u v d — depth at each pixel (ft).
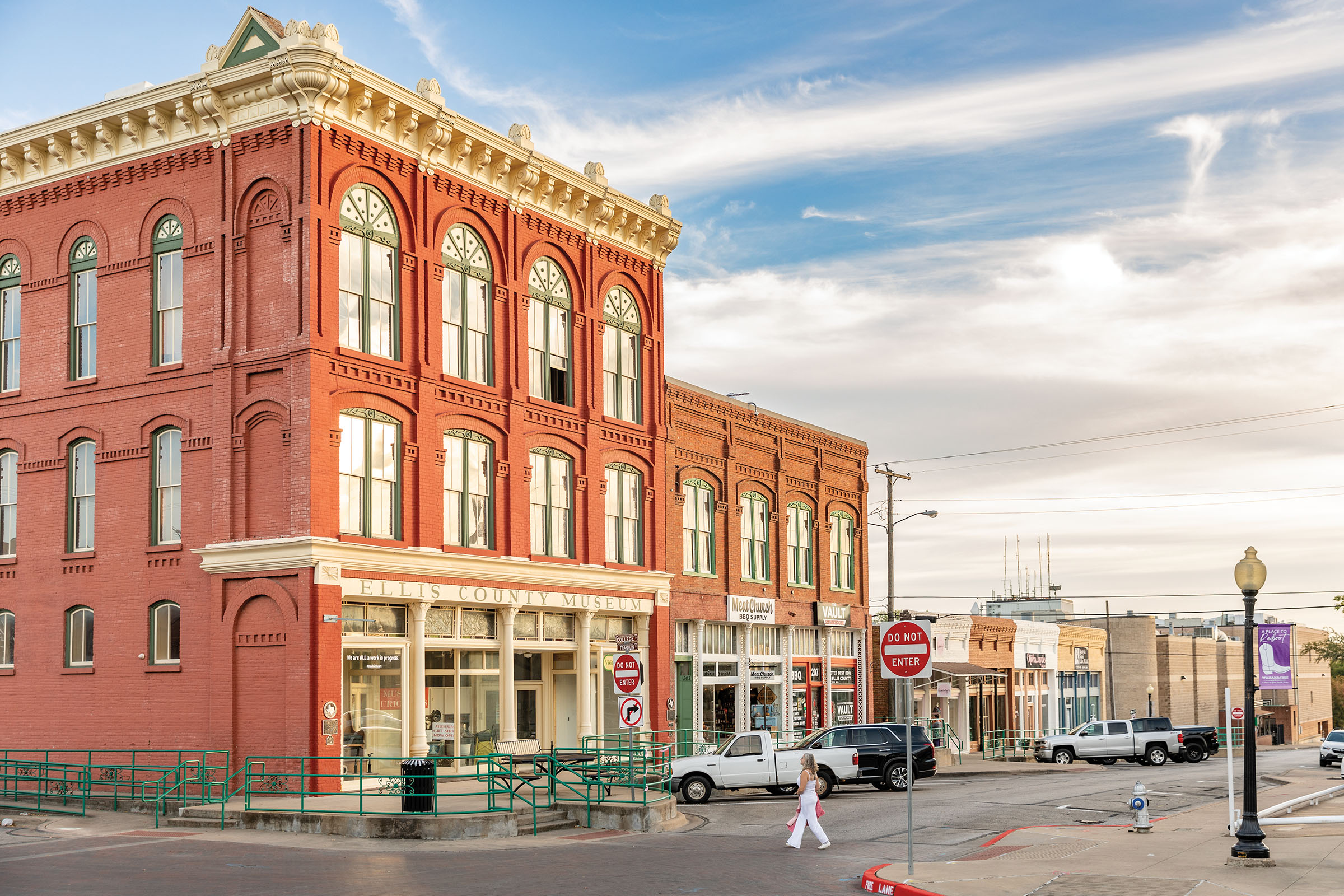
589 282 122.11
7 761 96.48
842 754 113.50
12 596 104.73
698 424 141.08
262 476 92.07
